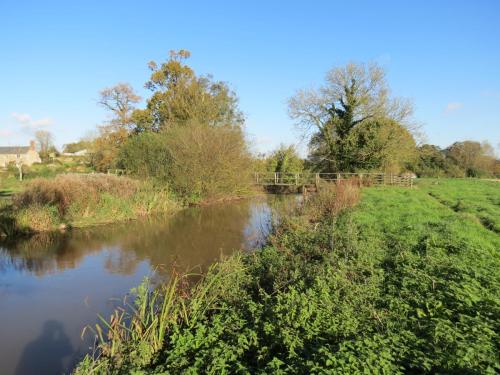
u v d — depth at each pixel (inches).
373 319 215.0
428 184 1328.7
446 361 163.9
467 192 1022.4
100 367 196.1
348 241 365.7
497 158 2287.2
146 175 936.3
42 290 359.9
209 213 812.0
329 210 589.9
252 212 812.0
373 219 526.3
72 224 646.5
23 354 247.8
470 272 280.4
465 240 381.7
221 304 261.3
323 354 165.0
